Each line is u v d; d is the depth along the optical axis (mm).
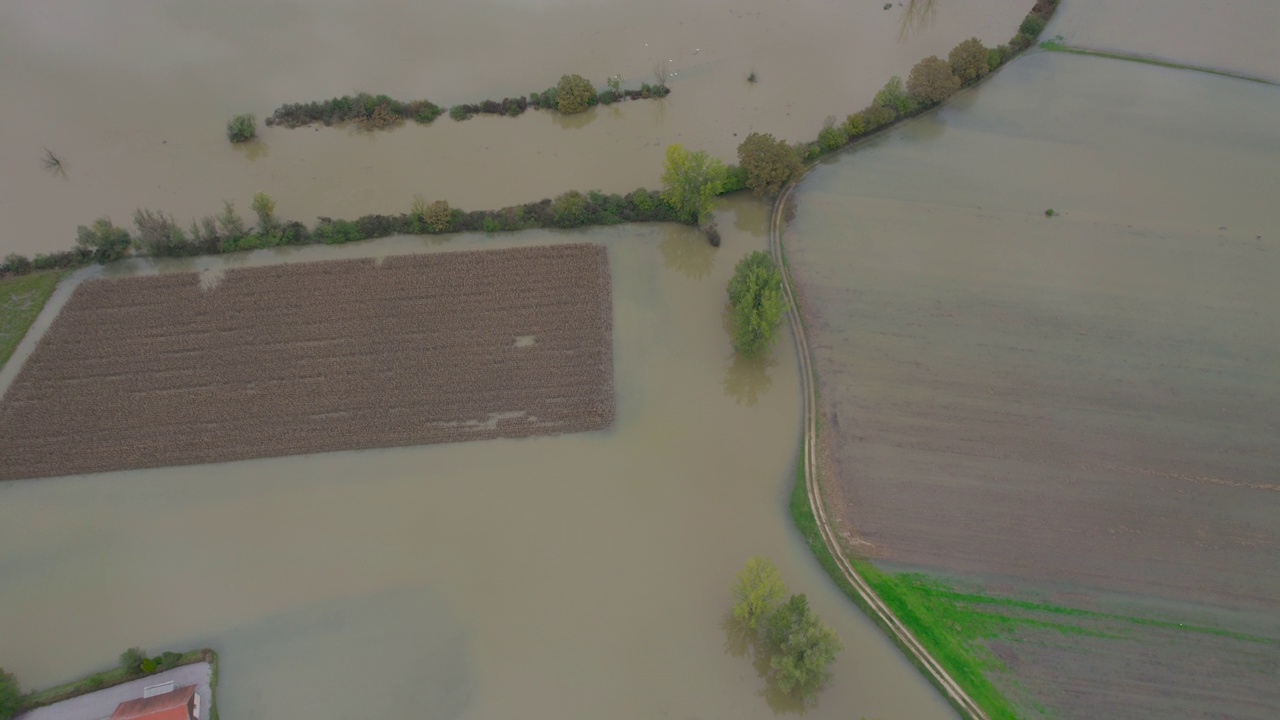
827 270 68875
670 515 55281
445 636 50438
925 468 57406
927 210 73625
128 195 73125
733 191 73625
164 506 55625
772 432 59469
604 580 52562
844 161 77875
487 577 52656
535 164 76375
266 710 48031
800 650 46156
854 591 51844
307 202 72938
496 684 48812
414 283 67000
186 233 69750
